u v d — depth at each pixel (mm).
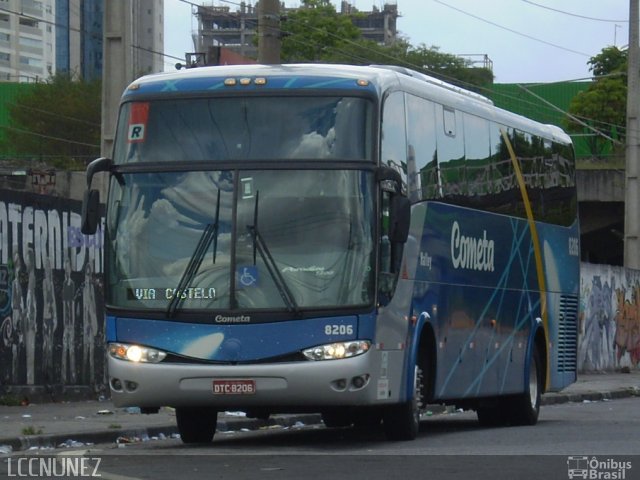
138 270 34062
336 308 32969
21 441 36375
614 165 138625
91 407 50625
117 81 48969
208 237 33688
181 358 33438
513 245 47438
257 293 33188
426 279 38219
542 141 52094
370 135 34062
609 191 127500
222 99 34719
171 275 33781
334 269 33156
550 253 52219
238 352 33062
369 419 44906
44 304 52219
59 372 53125
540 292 50625
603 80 160125
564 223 54406
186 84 35094
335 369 32781
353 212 33469
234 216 33656
